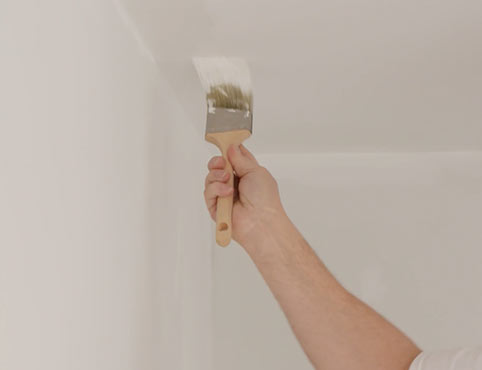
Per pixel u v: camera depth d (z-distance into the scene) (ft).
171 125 4.09
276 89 4.10
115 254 2.82
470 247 5.46
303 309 3.09
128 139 3.08
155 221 3.62
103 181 2.66
